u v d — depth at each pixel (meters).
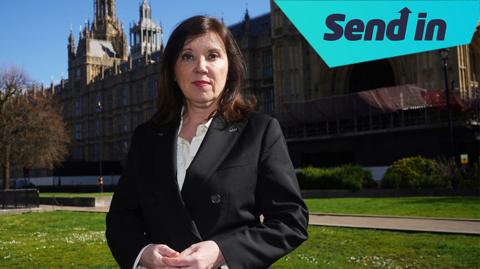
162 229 2.56
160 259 2.31
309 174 34.72
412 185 29.27
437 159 39.88
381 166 47.12
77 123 117.69
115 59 119.75
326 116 52.53
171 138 2.81
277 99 61.88
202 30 2.82
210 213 2.49
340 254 10.09
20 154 55.38
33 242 13.60
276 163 2.62
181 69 2.82
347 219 16.94
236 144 2.65
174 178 2.63
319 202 25.95
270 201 2.56
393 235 12.55
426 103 43.03
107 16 132.75
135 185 2.88
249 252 2.31
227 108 2.78
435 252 9.89
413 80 48.75
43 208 28.88
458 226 13.66
